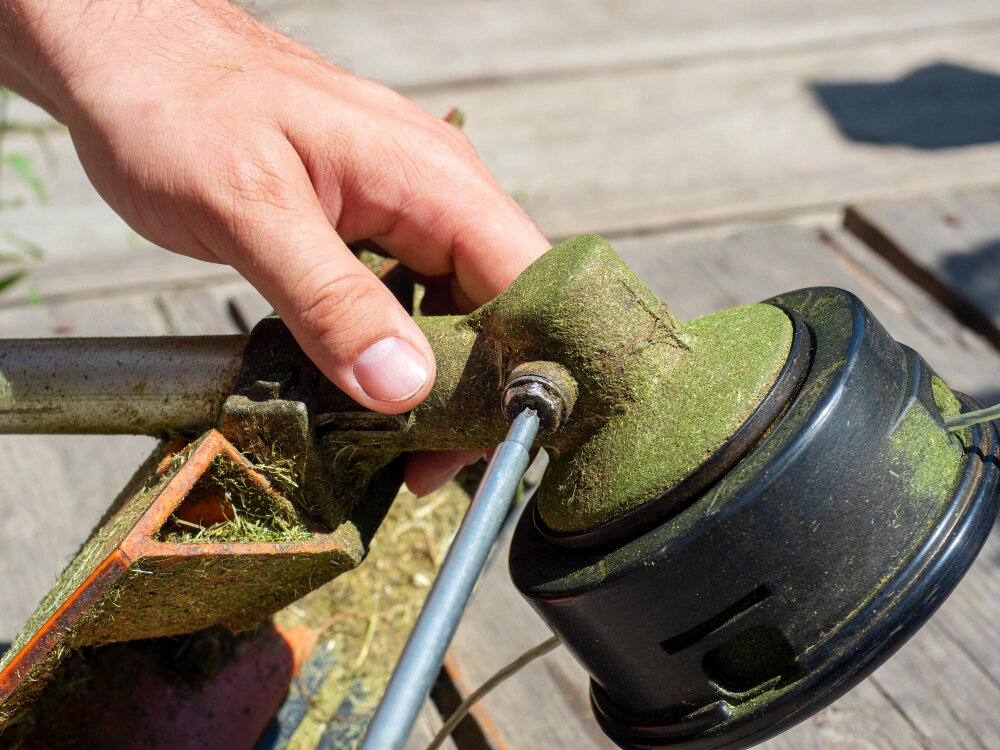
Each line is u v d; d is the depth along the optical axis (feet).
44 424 1.18
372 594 1.46
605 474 0.99
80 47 1.22
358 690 1.36
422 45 2.77
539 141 2.43
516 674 1.37
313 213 1.13
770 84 2.66
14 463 1.58
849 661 0.94
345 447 1.10
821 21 2.94
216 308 1.87
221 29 1.28
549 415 0.97
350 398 1.08
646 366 0.99
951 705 1.33
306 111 1.20
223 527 1.10
